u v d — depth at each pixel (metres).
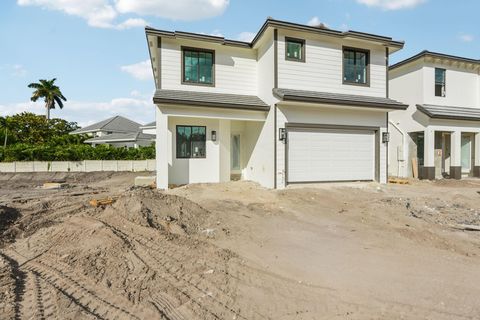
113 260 4.86
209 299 3.67
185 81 13.20
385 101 13.23
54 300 3.64
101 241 5.63
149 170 23.78
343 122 13.25
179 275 4.34
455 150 16.81
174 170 12.92
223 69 13.85
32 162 21.00
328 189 11.89
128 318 3.25
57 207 8.70
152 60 15.23
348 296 3.73
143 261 4.82
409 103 17.38
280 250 5.45
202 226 6.98
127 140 32.00
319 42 13.08
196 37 12.98
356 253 5.30
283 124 12.28
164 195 8.81
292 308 3.46
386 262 4.87
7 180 18.36
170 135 12.83
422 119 16.47
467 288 3.94
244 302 3.60
